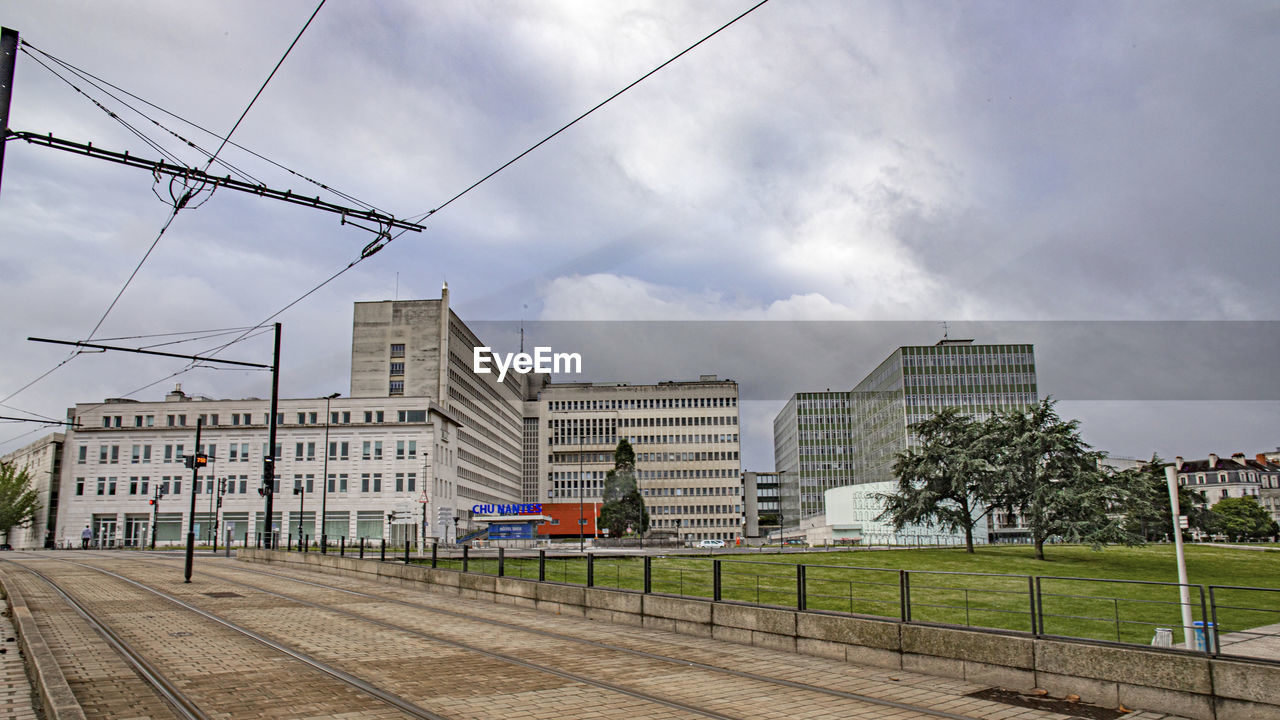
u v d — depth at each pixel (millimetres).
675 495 164125
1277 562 56906
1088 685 10516
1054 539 83438
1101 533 52625
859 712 9797
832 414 163375
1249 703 9148
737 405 166875
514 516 92938
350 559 31094
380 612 19359
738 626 15250
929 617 16469
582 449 166750
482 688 10891
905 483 62156
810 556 50625
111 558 45344
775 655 13930
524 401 184125
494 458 140500
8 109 14641
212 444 91625
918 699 10578
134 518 90438
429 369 112188
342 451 91562
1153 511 56688
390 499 90562
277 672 11594
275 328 39688
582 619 18562
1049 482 55562
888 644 12820
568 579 21453
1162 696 9844
